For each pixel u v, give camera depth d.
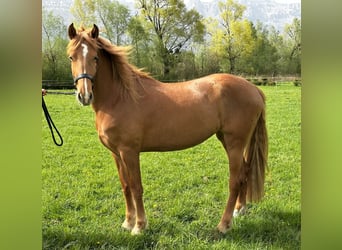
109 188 4.64
